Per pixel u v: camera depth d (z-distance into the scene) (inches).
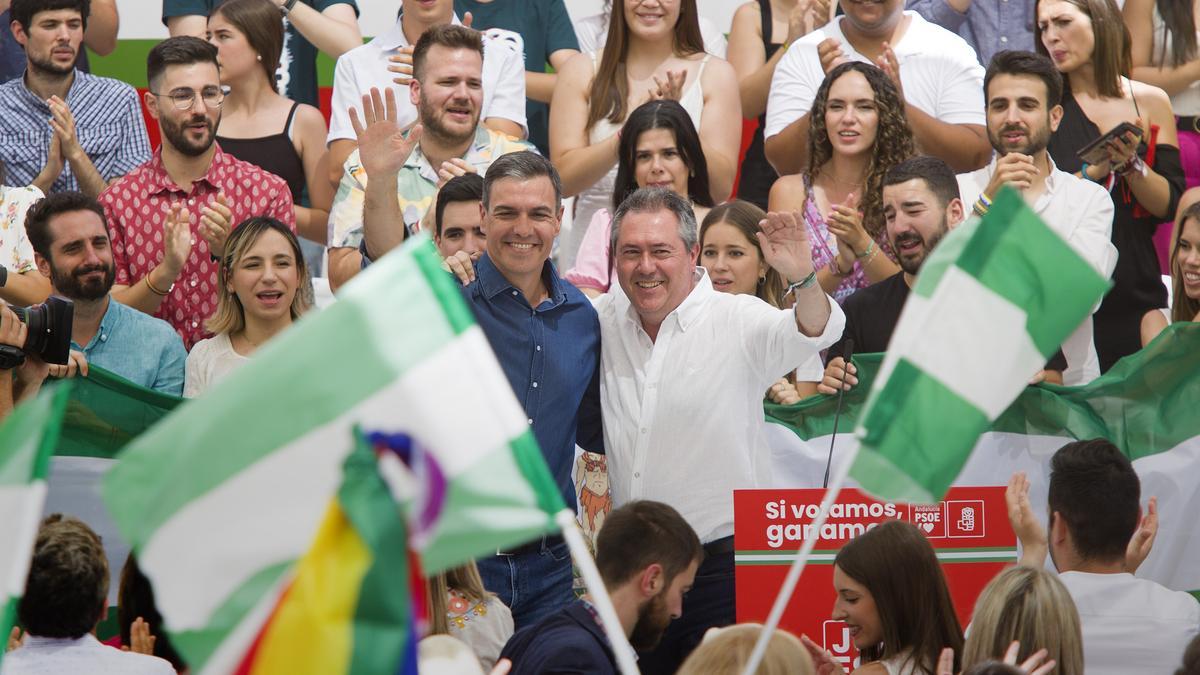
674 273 782.5
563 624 639.1
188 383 916.0
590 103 1114.7
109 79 1173.7
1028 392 847.1
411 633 382.3
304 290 929.5
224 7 1147.9
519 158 800.9
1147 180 1058.7
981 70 1115.3
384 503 383.6
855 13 1107.9
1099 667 708.0
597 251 1005.8
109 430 844.6
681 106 1017.5
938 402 501.4
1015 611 620.4
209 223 979.9
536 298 807.1
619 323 813.9
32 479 419.2
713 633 532.4
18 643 706.2
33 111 1145.4
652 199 789.2
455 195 925.8
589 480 869.8
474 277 826.2
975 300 501.0
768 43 1209.4
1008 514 735.1
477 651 720.3
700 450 787.4
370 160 923.4
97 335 943.0
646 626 650.2
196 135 1053.8
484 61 1144.8
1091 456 726.5
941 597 660.7
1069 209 1022.4
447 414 429.7
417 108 1051.9
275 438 422.0
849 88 1024.2
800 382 946.1
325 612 378.9
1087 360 1018.1
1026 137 1019.3
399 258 437.1
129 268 1049.5
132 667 649.0
